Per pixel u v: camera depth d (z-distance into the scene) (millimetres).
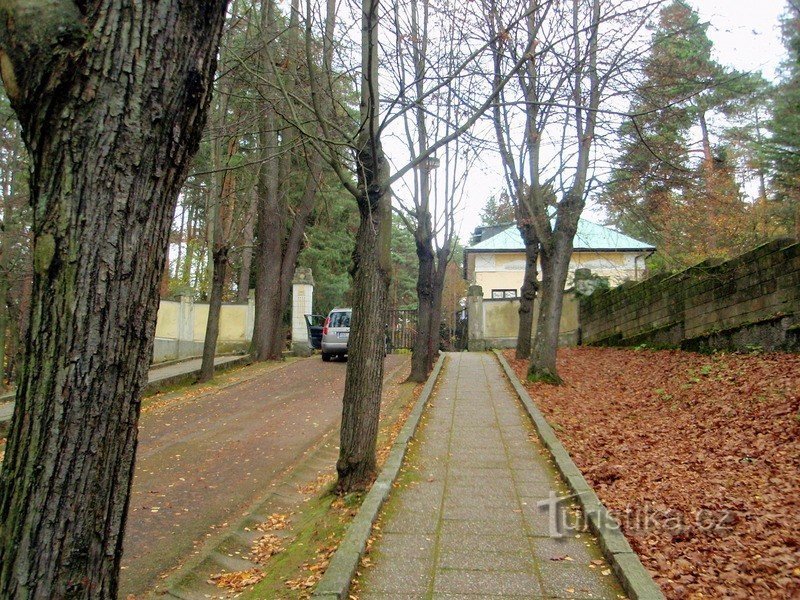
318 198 23188
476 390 13047
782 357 9875
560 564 4668
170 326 23172
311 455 8812
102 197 2357
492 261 33000
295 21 9375
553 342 13406
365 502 5871
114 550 2416
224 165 15273
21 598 2219
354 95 11391
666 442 8031
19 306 18594
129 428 2453
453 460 7684
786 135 16438
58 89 2330
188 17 2539
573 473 6672
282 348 22672
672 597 3998
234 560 5402
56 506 2266
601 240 29031
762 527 4984
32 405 2297
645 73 11148
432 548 5027
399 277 47469
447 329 34125
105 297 2346
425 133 13633
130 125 2391
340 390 14648
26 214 15516
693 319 13617
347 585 4262
